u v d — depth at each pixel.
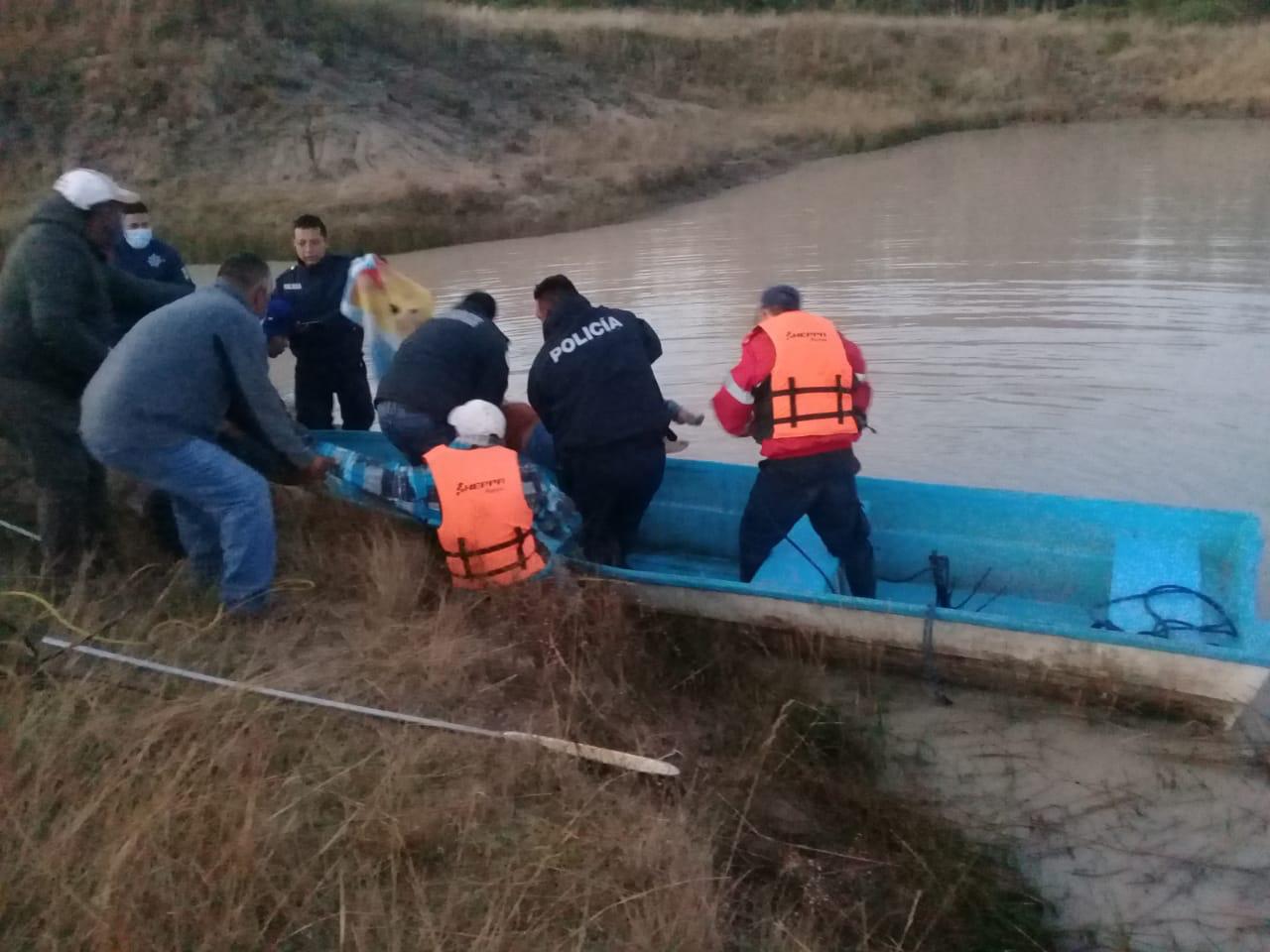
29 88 20.45
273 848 3.00
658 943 2.83
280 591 4.46
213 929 2.73
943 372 7.88
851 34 29.58
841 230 13.52
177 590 4.47
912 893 3.23
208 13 21.84
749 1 36.12
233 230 16.11
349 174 19.16
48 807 3.08
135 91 20.36
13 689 3.52
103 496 4.89
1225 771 3.82
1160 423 6.73
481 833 3.19
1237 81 24.80
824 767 3.79
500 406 5.25
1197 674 3.86
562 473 5.00
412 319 6.09
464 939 2.81
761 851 3.39
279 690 3.69
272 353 6.00
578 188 17.38
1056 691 4.15
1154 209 13.25
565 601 4.28
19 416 4.38
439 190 17.12
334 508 5.13
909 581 5.21
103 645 3.97
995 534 5.00
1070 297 9.59
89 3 21.84
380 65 22.41
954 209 14.38
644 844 3.13
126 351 3.98
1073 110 24.44
